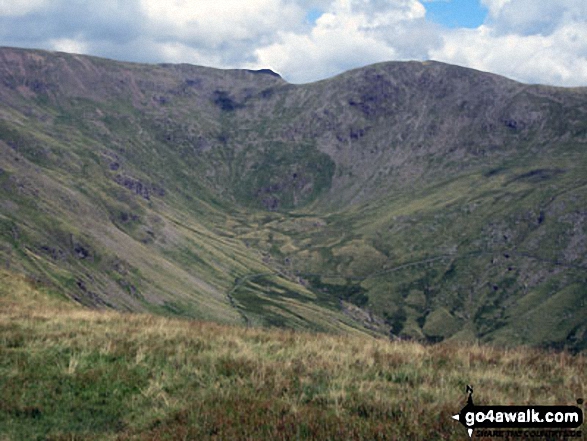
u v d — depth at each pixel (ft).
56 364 51.03
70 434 39.75
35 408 43.27
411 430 36.09
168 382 47.78
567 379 49.03
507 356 58.08
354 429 36.73
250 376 48.01
